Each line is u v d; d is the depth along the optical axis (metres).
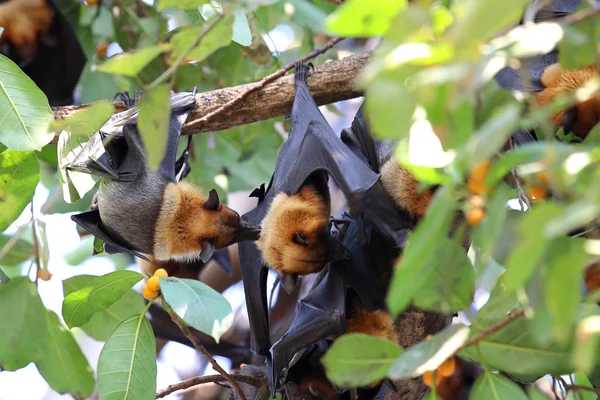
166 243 11.87
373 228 10.59
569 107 8.88
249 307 11.41
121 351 9.45
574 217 4.70
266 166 16.50
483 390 7.11
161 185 11.96
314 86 11.95
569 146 5.51
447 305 7.09
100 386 9.27
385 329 10.23
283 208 10.99
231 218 11.85
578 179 5.43
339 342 6.92
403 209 9.73
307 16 14.86
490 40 5.71
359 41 18.02
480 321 7.16
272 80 11.47
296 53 15.39
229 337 16.09
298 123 11.44
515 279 5.06
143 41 15.53
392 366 6.61
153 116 7.11
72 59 15.06
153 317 14.53
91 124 7.80
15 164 10.95
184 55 7.22
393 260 10.35
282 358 10.12
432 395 7.10
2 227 11.09
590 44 6.48
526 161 6.05
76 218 11.91
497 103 6.55
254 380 11.16
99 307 10.27
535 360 7.05
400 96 5.38
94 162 11.22
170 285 8.85
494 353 7.14
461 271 7.07
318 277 11.44
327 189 11.29
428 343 6.67
